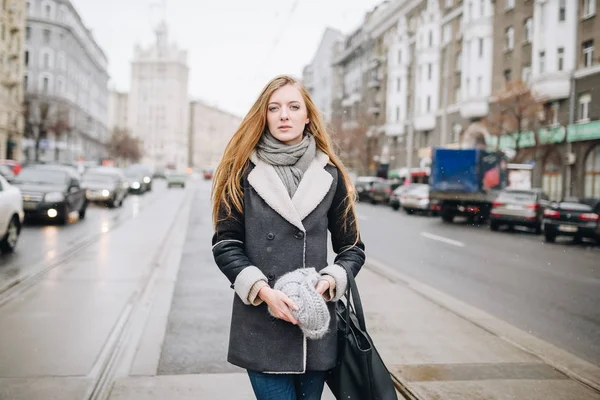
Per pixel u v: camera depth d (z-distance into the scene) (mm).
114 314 5492
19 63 53000
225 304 6148
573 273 9422
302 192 1871
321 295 1753
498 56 33031
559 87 26984
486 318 5715
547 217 15453
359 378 1873
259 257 1854
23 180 15055
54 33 76000
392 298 6477
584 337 5332
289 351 1858
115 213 18969
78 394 3473
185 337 4871
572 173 26828
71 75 82000
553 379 3883
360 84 59281
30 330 4859
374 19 56656
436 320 5473
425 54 43000
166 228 14203
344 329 1938
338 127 49094
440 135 41219
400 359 4273
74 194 15352
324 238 1917
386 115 51750
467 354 4418
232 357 1920
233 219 1900
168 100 136000
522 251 12617
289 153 1918
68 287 6684
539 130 27047
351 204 2008
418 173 40312
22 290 6469
